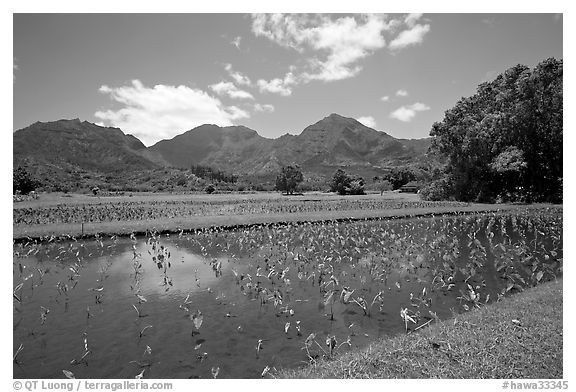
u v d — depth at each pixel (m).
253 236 27.33
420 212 39.59
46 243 24.36
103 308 13.45
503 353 8.55
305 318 12.52
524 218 34.97
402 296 14.61
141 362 9.76
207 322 12.23
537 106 54.03
